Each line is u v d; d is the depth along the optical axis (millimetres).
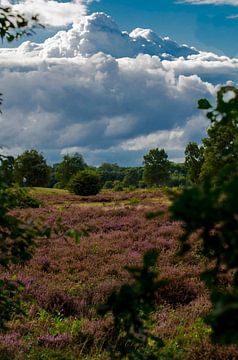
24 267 12508
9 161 4805
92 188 54344
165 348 6609
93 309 9125
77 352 6848
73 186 54844
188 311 9227
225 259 2377
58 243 15938
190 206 2188
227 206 2109
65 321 8469
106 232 19516
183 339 7320
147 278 2877
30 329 7820
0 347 6652
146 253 2848
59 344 7215
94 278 12031
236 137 3012
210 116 2984
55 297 9594
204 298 9875
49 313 8945
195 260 13188
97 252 15000
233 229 2203
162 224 19703
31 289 10070
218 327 2074
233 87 2871
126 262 13594
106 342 7211
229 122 2902
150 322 7195
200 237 2529
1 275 11266
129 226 20016
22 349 6809
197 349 6398
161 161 141500
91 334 7410
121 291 2975
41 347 7008
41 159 93125
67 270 12906
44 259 13422
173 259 13398
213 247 2564
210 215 2197
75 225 20891
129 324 3551
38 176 91812
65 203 40500
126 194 47812
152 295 2990
